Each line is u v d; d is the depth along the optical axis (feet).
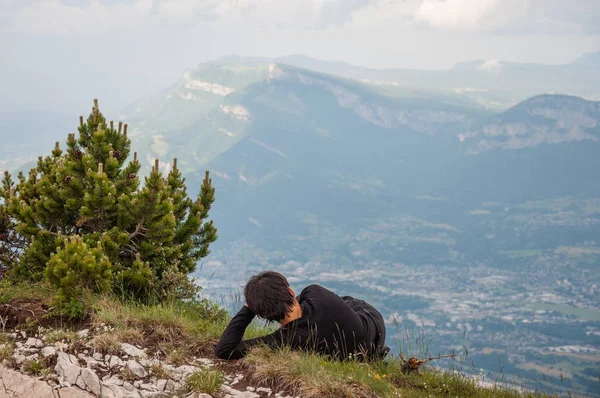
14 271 28.37
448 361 22.03
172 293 26.99
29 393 17.22
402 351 21.89
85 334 20.66
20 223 28.40
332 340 19.48
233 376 18.42
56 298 22.43
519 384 21.59
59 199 28.45
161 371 18.13
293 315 19.63
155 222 28.43
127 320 21.80
